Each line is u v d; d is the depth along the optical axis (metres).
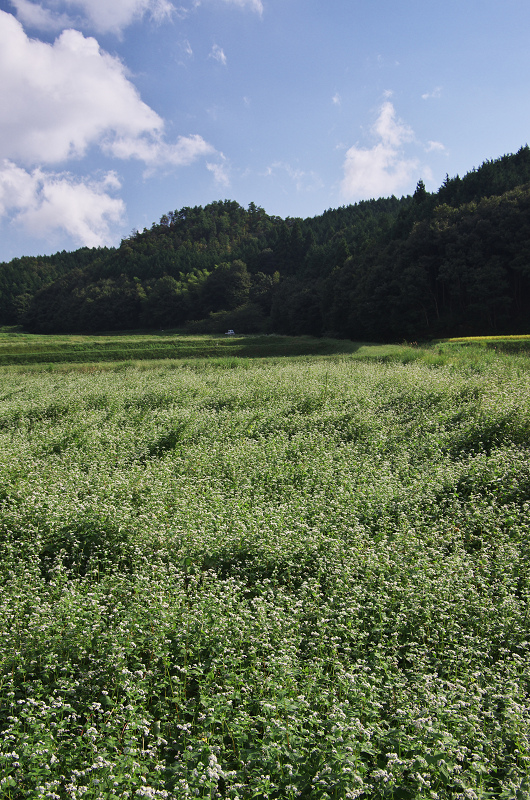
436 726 3.97
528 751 3.97
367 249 71.25
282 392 18.52
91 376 28.38
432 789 3.76
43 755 3.69
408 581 6.18
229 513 8.03
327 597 6.04
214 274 113.38
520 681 4.74
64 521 7.86
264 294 106.06
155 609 5.38
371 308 60.03
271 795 3.64
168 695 4.72
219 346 48.78
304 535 7.39
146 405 17.81
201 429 14.13
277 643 5.13
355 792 3.43
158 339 60.59
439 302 58.69
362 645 5.36
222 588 6.19
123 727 4.10
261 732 4.24
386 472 10.14
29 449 11.97
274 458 11.26
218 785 3.89
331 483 9.69
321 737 4.01
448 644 5.43
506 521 8.05
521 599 6.16
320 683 4.67
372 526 8.08
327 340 53.31
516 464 9.95
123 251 161.62
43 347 52.47
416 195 86.88
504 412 12.77
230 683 4.52
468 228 54.75
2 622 5.23
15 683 4.71
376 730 3.98
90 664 4.90
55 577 6.49
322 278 86.12
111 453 11.81
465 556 7.08
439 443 11.84
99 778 3.55
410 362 26.41
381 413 15.20
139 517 7.83
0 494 9.04
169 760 4.09
